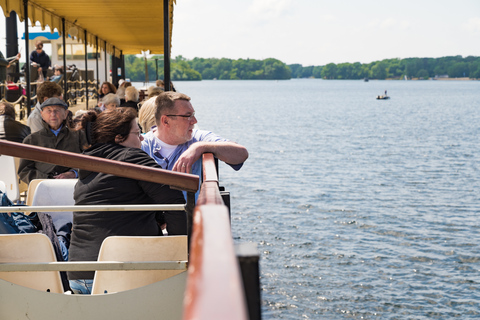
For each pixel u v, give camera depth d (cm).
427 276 2717
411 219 3666
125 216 304
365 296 2495
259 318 111
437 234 3362
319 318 2288
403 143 7488
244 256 109
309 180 4866
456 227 3512
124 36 2072
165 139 408
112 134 330
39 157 231
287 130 9050
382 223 3559
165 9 811
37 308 259
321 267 2795
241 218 3600
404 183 4831
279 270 2752
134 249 268
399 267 2827
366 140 7794
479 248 3114
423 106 16600
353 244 3152
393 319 2286
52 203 390
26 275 269
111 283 269
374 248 3098
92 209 251
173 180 240
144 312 262
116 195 306
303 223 3522
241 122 10506
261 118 11588
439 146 7219
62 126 593
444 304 2427
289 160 5953
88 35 1898
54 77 1770
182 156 345
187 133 405
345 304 2411
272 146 7056
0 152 228
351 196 4284
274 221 3547
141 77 18250
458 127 9800
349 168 5516
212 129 9044
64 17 1324
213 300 71
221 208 128
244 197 4172
